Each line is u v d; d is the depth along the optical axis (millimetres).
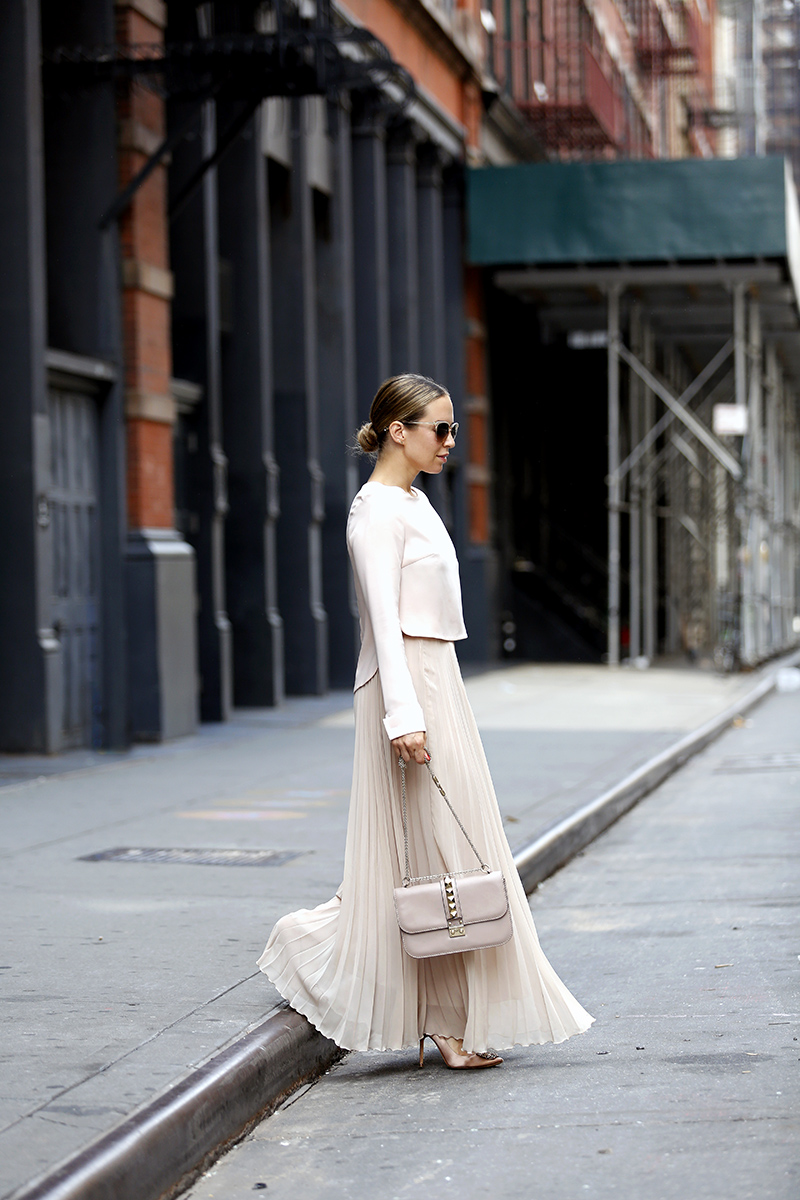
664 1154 4027
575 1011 4695
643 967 6328
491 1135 4230
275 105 18594
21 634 12734
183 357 16438
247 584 18047
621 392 33188
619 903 7848
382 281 22375
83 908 6695
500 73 28906
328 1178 3961
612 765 12766
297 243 19391
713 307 29391
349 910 4672
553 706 19281
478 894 4457
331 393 20922
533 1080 4719
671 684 23609
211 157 14711
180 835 8844
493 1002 4609
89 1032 4660
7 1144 3646
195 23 15773
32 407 12523
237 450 17922
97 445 14102
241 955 5754
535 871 8359
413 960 4660
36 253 12586
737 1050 4984
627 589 33344
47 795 10688
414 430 4668
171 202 16125
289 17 18172
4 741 12891
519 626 30500
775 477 34906
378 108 22000
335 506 20938
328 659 21094
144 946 5922
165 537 14656
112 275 13969
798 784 12578
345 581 21016
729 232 25109
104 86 13859
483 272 27672
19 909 6672
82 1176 3465
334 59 14000
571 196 25625
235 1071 4312
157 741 14344
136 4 13984
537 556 32031
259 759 13102
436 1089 4672
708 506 36781
